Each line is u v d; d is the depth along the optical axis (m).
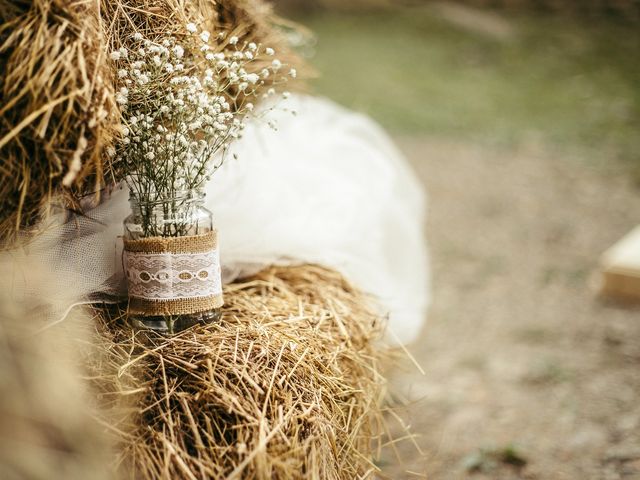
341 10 11.72
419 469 2.32
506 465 2.35
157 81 1.50
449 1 11.67
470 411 2.70
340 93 7.88
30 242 1.45
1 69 1.31
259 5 2.07
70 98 1.29
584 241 4.63
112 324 1.58
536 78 8.57
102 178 1.48
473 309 3.67
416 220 3.12
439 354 3.19
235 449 1.31
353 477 1.60
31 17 1.32
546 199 5.39
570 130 6.91
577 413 2.65
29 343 1.08
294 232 2.02
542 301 3.75
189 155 1.54
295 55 2.17
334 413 1.53
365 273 2.22
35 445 0.97
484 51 9.68
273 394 1.41
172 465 1.29
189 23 1.62
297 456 1.33
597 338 3.29
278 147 2.49
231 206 1.94
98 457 1.06
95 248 1.59
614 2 10.78
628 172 5.88
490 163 6.16
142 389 1.37
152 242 1.49
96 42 1.36
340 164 2.78
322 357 1.59
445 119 7.27
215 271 1.56
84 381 1.34
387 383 2.02
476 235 4.75
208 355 1.46
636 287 3.66
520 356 3.15
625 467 2.28
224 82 1.81
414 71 8.88
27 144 1.33
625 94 7.82
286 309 1.73
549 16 10.98
